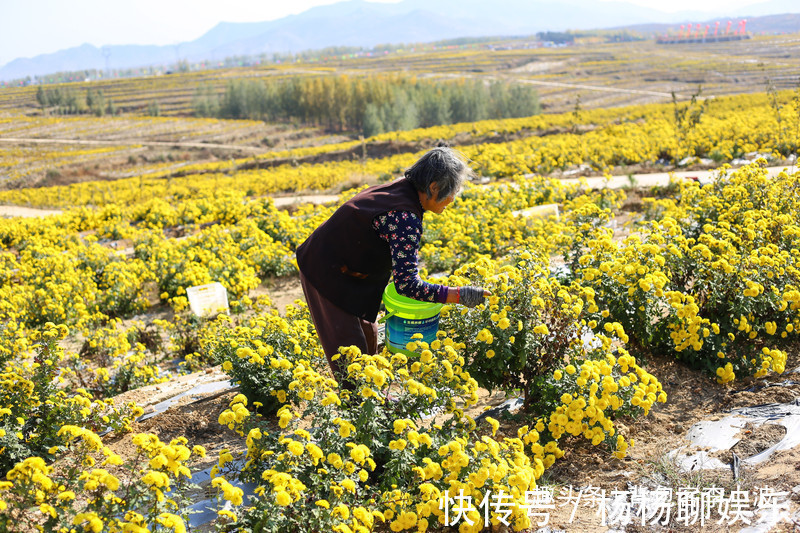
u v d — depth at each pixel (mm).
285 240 13250
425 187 3166
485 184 19984
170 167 67250
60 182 58281
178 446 2666
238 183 29828
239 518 2652
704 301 4656
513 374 3910
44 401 4117
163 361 7801
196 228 17828
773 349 4324
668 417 3832
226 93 127625
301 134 97188
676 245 4883
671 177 14133
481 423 3854
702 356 4309
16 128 109250
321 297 3459
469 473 2914
